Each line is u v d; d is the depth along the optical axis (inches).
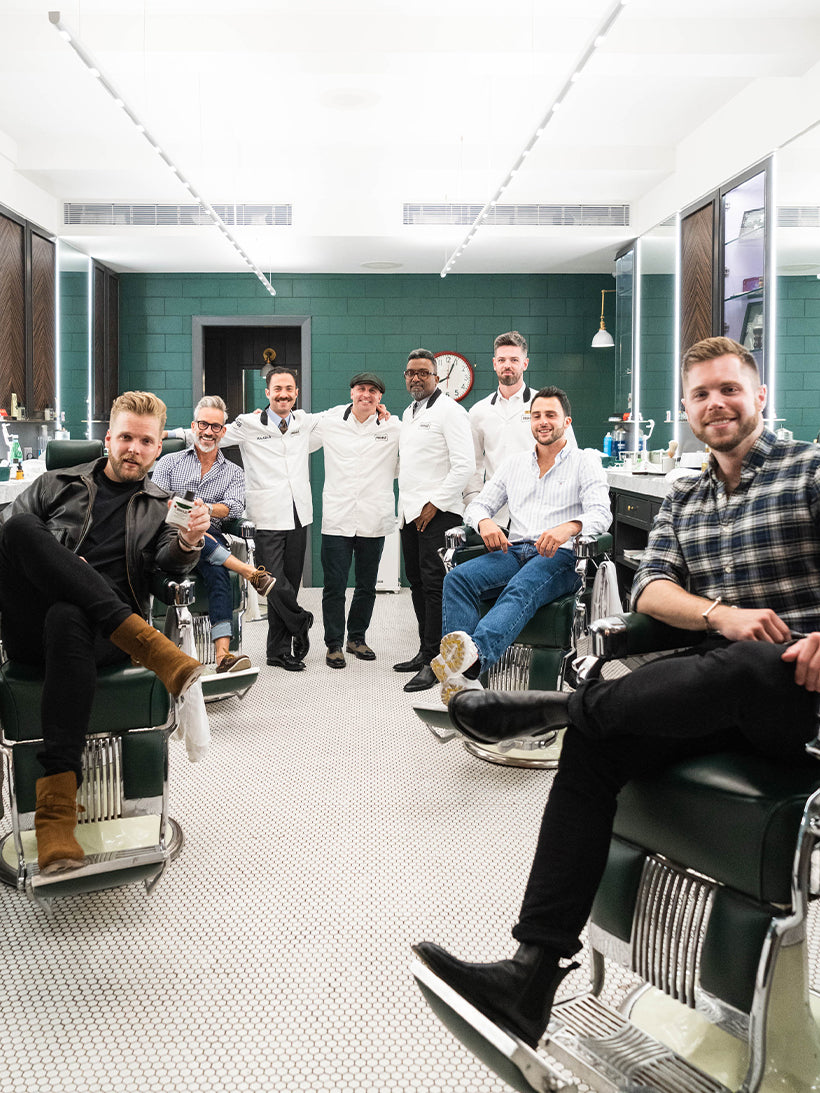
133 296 322.3
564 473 142.4
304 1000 73.9
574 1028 64.1
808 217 177.2
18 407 245.9
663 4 173.3
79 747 84.7
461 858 99.5
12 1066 65.7
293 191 269.0
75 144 246.7
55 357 272.5
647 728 61.7
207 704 160.6
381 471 195.2
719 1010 62.7
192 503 98.9
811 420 176.4
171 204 272.5
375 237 273.9
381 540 197.8
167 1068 65.6
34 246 257.4
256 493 188.1
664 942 63.7
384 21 180.2
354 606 201.5
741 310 205.8
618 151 248.7
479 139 245.1
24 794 88.7
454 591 134.4
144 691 92.0
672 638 77.4
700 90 207.0
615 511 229.1
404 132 239.5
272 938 83.4
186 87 207.2
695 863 61.7
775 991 61.6
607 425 325.4
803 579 71.4
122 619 87.8
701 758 64.6
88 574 89.0
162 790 93.6
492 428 191.8
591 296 323.6
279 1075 64.8
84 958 80.2
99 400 304.3
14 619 93.0
